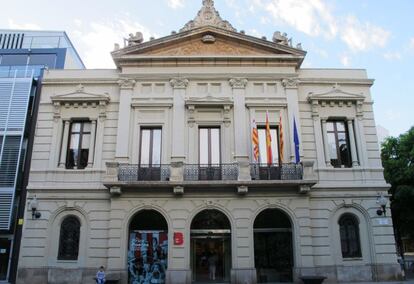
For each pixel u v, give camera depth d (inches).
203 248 737.6
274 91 813.9
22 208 769.6
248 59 824.3
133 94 805.9
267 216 751.1
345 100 810.8
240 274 697.0
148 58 816.3
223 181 713.0
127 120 784.3
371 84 828.6
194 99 786.2
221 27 847.1
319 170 771.4
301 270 701.9
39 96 832.9
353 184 763.4
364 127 805.9
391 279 721.6
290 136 782.5
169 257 704.4
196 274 726.5
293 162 762.2
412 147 996.6
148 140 792.3
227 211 729.0
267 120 764.6
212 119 792.3
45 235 732.0
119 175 737.0
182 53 837.8
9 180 785.6
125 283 693.3
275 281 722.8
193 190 733.3
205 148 784.3
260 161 778.8
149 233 734.5
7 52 1083.3
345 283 705.0
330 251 729.6
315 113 804.0
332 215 752.3
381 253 735.1
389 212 756.0
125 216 722.8
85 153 793.6
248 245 711.7
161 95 804.6
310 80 823.1
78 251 726.5
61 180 762.2
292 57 821.2
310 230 728.3
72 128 808.3
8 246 765.3
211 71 822.5
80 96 799.1
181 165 727.7
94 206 746.8
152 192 733.9
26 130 821.2
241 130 779.4
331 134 812.6
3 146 805.2
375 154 791.7
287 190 737.6
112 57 817.5
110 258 702.5
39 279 710.5
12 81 845.8
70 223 750.5
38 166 772.6
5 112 825.5
